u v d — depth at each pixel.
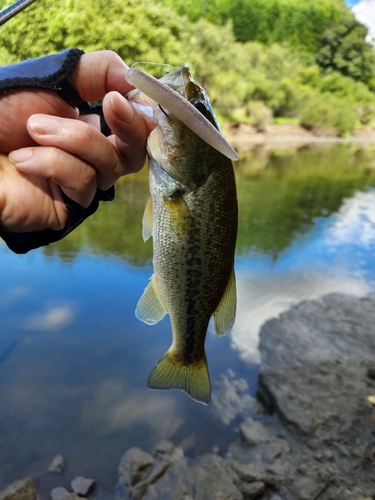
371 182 2.74
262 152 4.07
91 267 1.07
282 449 0.50
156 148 0.22
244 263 1.21
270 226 1.62
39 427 0.55
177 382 0.28
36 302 0.87
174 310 0.26
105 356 0.70
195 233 0.24
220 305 0.27
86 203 0.19
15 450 0.51
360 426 0.53
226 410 0.59
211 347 0.75
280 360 0.72
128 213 1.59
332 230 1.60
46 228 0.19
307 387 0.60
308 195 2.25
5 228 0.18
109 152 0.18
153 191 0.24
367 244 1.44
